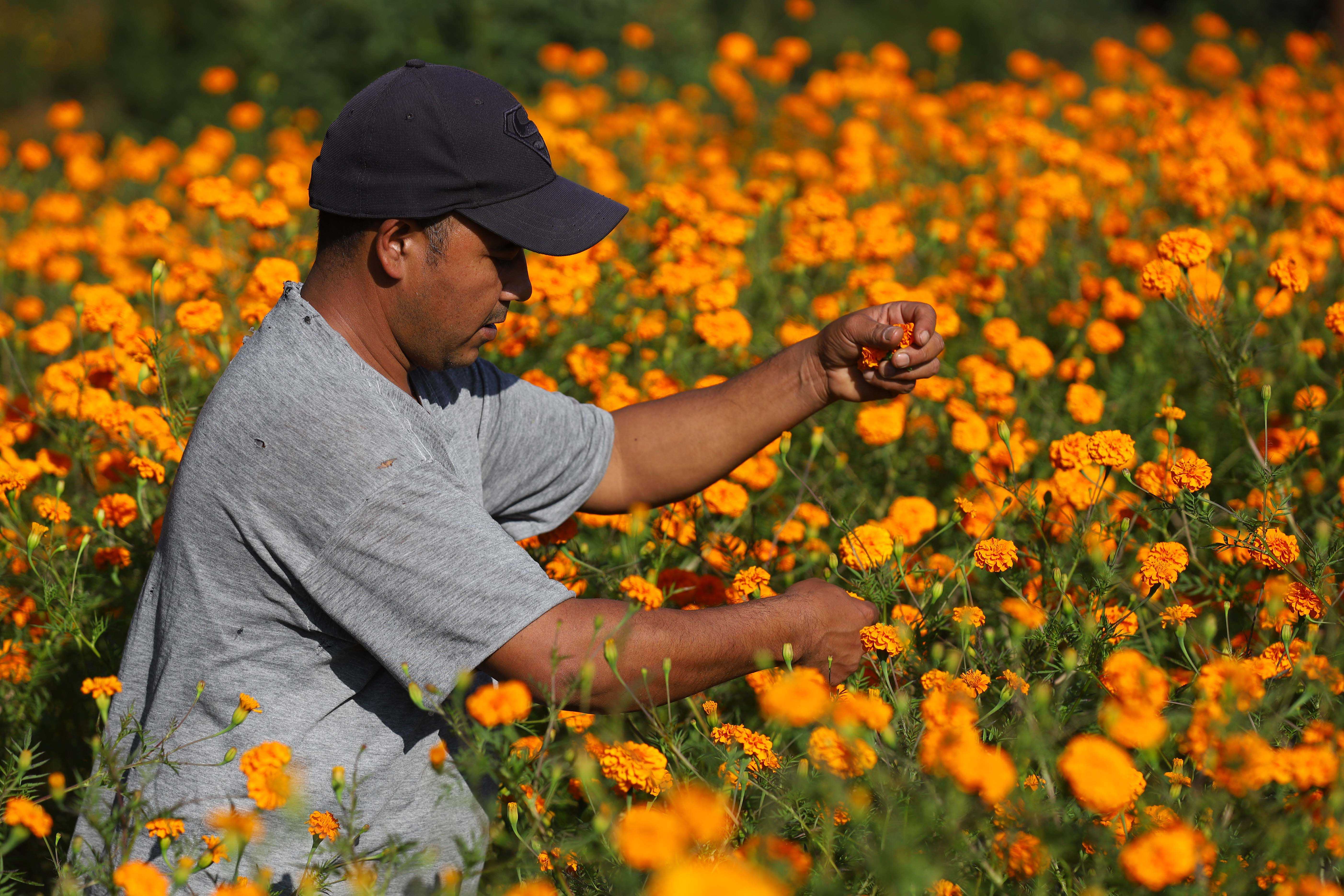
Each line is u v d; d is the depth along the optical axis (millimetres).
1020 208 6664
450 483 2438
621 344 5184
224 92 12656
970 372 4773
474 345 2631
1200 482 3123
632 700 2459
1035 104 9484
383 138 2445
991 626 3510
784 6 20266
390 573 2385
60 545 3504
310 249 5496
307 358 2455
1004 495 3666
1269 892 2299
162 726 2604
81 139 9766
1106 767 1980
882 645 2730
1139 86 10469
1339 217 5828
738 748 2686
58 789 2414
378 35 13625
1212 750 2172
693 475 3264
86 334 5426
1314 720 2568
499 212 2488
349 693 2596
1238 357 4008
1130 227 6359
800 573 3912
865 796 2209
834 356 3148
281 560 2432
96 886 2609
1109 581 2918
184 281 5344
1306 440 3695
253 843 2539
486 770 2359
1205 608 3578
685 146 9469
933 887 2215
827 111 11133
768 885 1729
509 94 2588
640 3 14039
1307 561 3062
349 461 2375
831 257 5965
